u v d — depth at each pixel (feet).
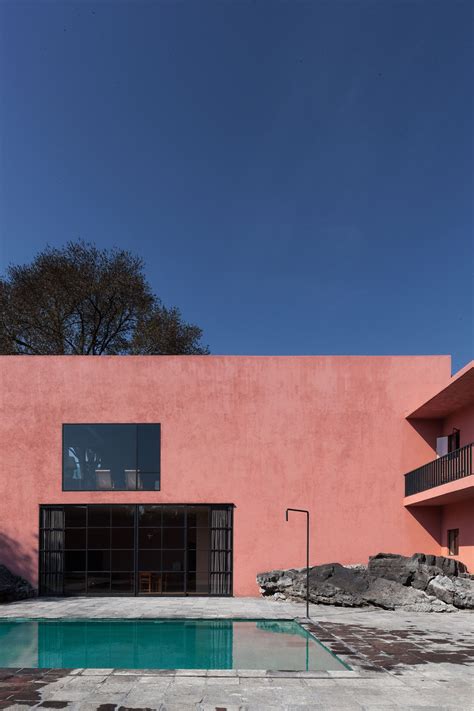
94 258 87.56
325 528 53.11
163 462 53.72
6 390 54.85
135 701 19.56
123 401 54.65
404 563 47.21
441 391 46.39
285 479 53.67
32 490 53.52
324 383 55.06
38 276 84.23
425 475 51.44
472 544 46.98
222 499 53.26
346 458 54.13
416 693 20.42
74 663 26.99
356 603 44.09
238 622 38.19
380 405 55.01
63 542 53.01
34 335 85.05
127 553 52.85
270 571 51.88
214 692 20.62
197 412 54.44
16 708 18.80
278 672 23.38
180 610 41.96
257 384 54.90
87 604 45.88
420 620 37.45
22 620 38.60
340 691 20.71
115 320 89.20
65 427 54.44
